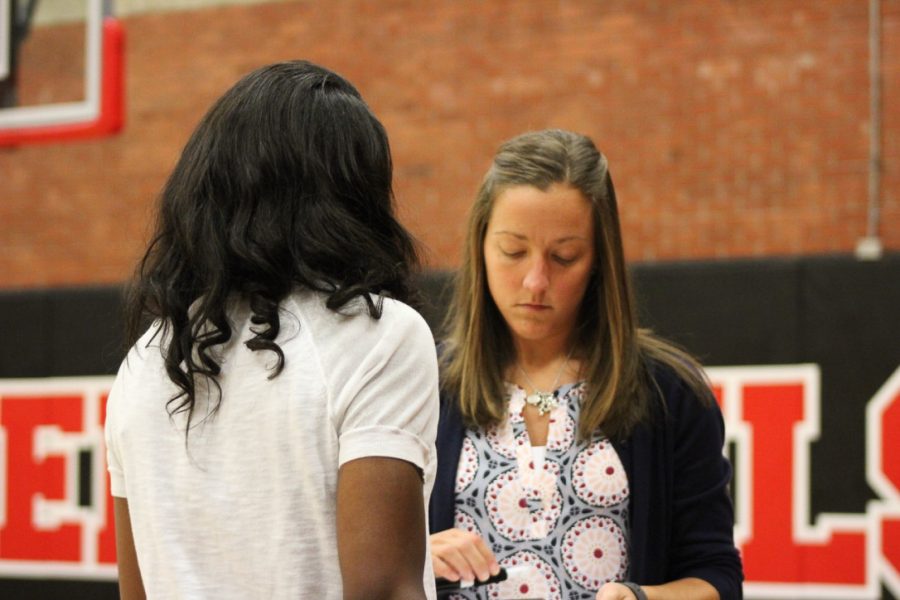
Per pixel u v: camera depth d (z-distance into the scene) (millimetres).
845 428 7141
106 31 10031
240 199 2141
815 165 8852
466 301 3410
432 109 9742
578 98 9398
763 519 7250
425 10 9781
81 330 9016
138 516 2152
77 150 10648
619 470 3211
